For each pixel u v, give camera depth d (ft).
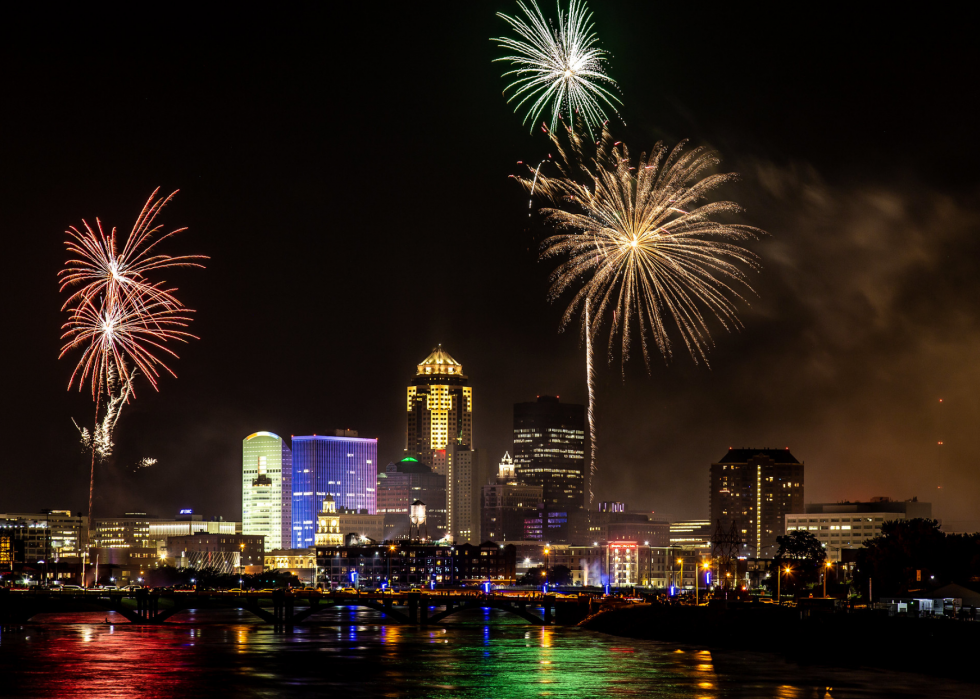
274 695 611.88
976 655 647.56
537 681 654.12
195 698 602.03
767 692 607.37
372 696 609.01
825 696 592.60
